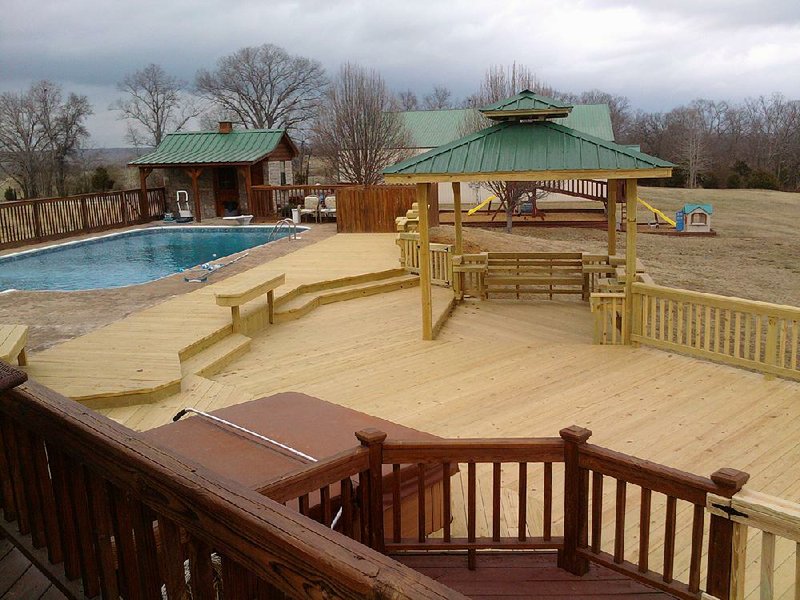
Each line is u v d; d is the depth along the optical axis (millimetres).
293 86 56938
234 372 7902
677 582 3125
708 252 21344
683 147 54188
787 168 56344
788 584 3818
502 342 9180
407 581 1361
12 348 6109
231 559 1785
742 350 10180
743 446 5762
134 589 2307
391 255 14727
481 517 4402
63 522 2549
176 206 23953
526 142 9047
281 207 24438
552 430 6160
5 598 2760
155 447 2102
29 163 41469
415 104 69938
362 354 8602
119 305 10336
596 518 3342
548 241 22344
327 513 3195
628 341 8867
